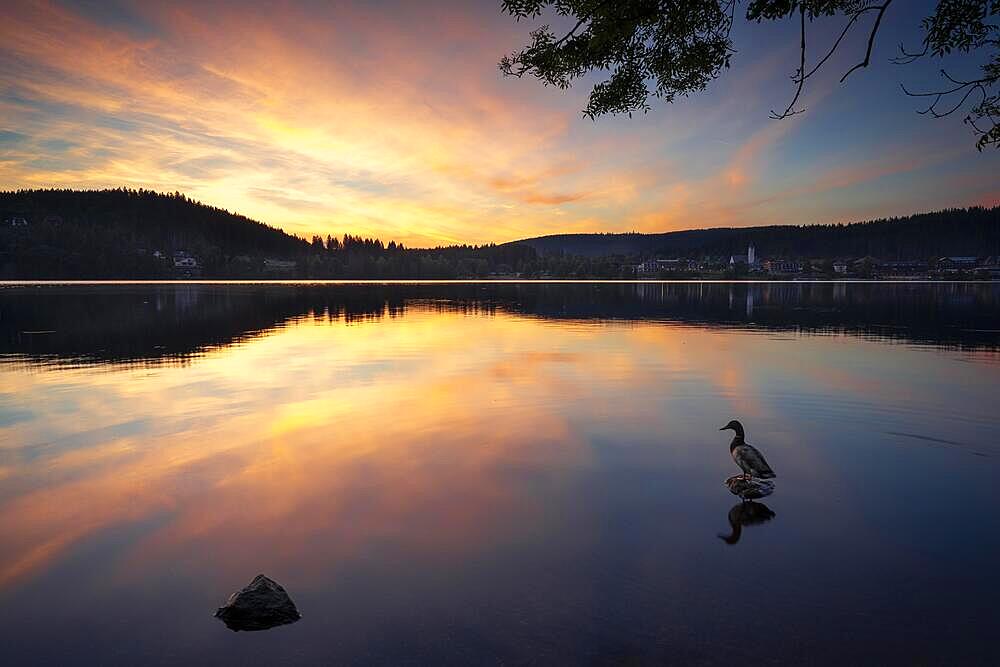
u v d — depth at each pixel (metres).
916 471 11.40
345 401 17.66
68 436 13.84
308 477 10.95
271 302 77.94
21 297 81.12
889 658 5.72
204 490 10.30
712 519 9.07
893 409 16.70
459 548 8.08
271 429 14.44
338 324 45.97
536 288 148.25
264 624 6.31
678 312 61.28
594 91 10.62
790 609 6.58
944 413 16.23
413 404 17.25
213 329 41.41
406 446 12.95
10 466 11.64
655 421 15.27
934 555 7.89
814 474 11.23
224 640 6.05
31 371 23.34
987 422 15.30
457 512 9.30
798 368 24.08
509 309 65.88
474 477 10.94
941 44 7.92
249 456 12.24
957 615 6.47
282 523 8.90
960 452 12.67
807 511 9.41
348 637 6.08
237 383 20.69
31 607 6.69
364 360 26.31
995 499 9.93
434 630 6.18
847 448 13.00
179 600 6.82
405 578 7.27
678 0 8.88
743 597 6.83
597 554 7.90
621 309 66.56
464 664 5.62
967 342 33.84
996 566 7.59
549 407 16.81
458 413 16.09
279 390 19.41
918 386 20.09
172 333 38.56
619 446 12.98
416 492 10.17
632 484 10.60
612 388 19.73
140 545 8.20
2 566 7.63
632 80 10.21
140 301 74.88
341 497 9.95
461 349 30.39
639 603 6.69
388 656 5.76
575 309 66.19
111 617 6.48
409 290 129.25
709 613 6.49
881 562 7.70
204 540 8.34
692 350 29.98
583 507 9.51
